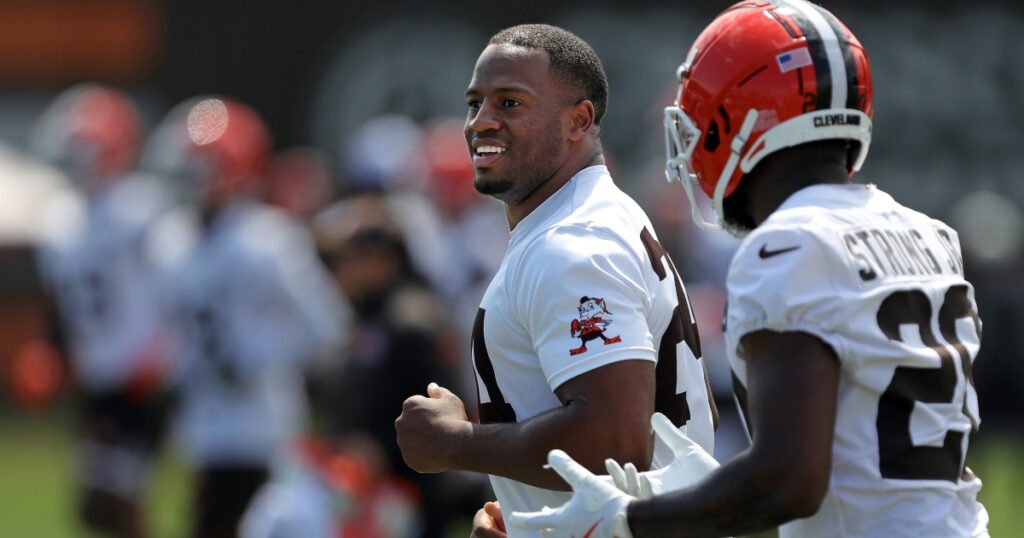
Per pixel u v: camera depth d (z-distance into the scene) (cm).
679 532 949
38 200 5616
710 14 5269
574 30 5344
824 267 955
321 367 2903
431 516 2458
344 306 2920
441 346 2472
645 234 1198
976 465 4097
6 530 3556
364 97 5566
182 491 4138
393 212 2541
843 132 1030
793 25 1035
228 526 2831
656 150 5100
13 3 5750
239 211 2875
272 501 2370
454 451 1138
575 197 1191
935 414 977
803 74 1020
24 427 5334
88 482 3181
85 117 3209
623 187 5116
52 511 3819
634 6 5297
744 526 932
